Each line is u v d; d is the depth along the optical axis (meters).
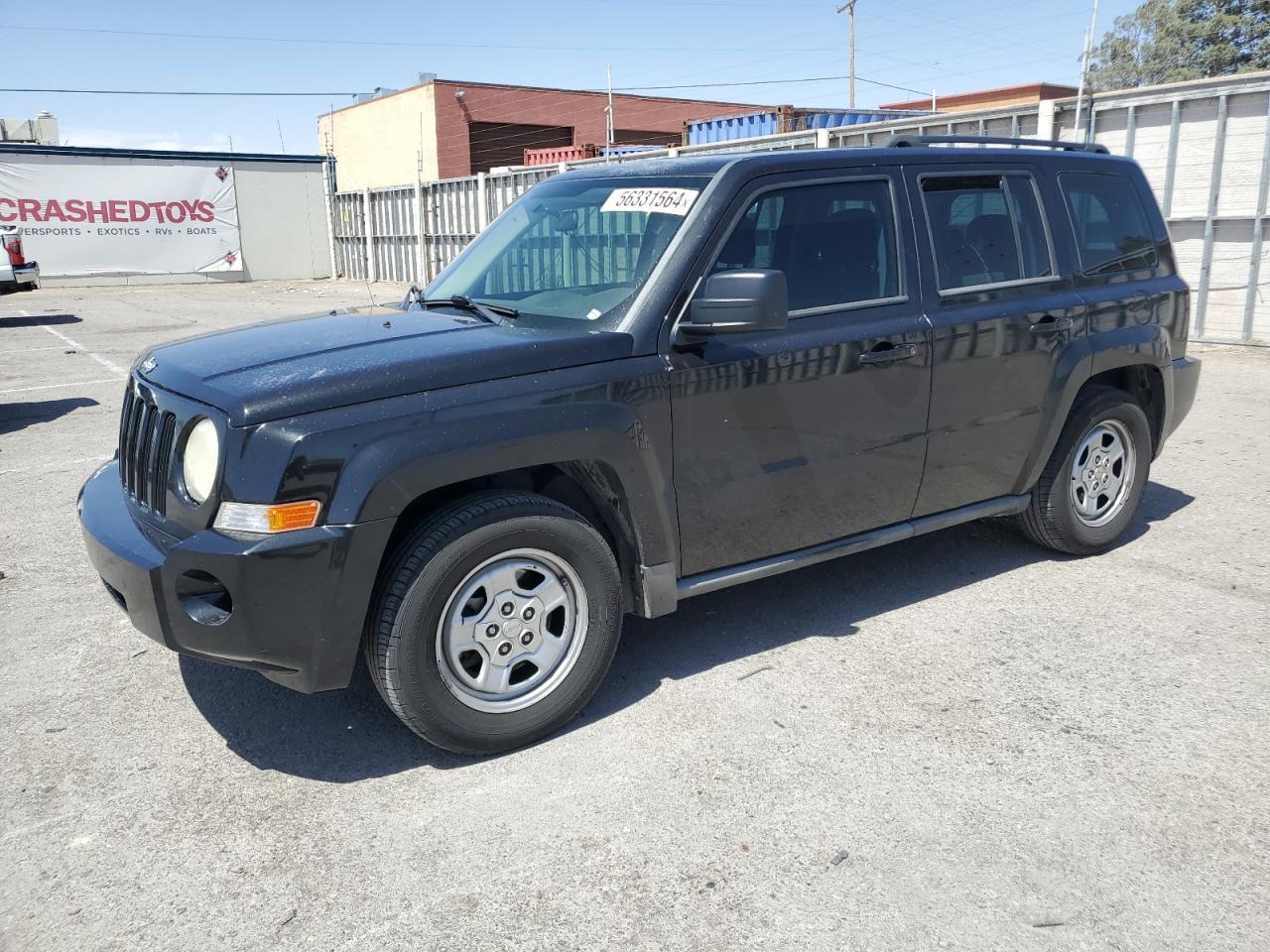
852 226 3.90
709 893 2.58
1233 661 3.82
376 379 2.96
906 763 3.16
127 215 27.19
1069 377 4.50
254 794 3.08
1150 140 10.96
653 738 3.35
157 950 2.42
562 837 2.83
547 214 4.12
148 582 2.93
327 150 42.41
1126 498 4.97
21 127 32.88
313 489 2.83
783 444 3.69
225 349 3.41
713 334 3.37
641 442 3.32
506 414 3.06
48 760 3.29
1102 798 2.95
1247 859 2.67
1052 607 4.36
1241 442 7.21
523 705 3.26
